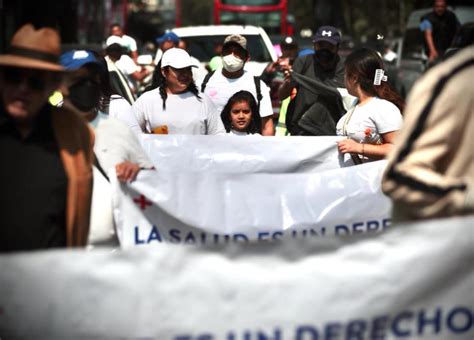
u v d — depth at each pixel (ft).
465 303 13.15
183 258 12.53
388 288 12.96
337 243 12.85
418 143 13.11
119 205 19.57
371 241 12.89
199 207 20.06
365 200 21.25
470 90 13.01
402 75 81.61
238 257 12.64
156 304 12.51
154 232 19.80
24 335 12.46
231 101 31.14
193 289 12.57
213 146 26.43
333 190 21.12
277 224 20.66
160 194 19.75
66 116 15.57
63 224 15.37
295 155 26.32
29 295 12.36
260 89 35.60
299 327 12.85
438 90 13.07
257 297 12.70
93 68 20.06
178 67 29.45
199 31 61.77
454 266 13.00
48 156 15.19
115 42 51.52
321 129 34.86
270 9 122.62
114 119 20.43
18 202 14.90
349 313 12.93
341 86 37.99
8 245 14.90
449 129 13.03
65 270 12.35
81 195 15.42
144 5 259.19
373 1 180.75
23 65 14.80
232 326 12.69
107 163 19.90
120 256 12.43
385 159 22.50
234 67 35.40
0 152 15.06
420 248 12.98
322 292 12.83
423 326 13.14
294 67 39.04
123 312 12.48
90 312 12.44
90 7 115.96
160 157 26.37
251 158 26.37
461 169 13.25
